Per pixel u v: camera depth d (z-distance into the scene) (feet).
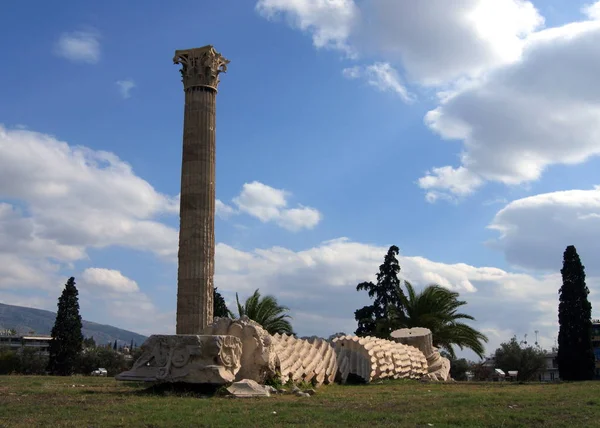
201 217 89.40
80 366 206.69
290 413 38.86
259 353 57.41
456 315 144.15
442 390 65.87
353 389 68.85
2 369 216.74
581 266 146.20
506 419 37.60
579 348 141.90
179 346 52.70
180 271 88.53
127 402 43.65
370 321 178.91
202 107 92.89
